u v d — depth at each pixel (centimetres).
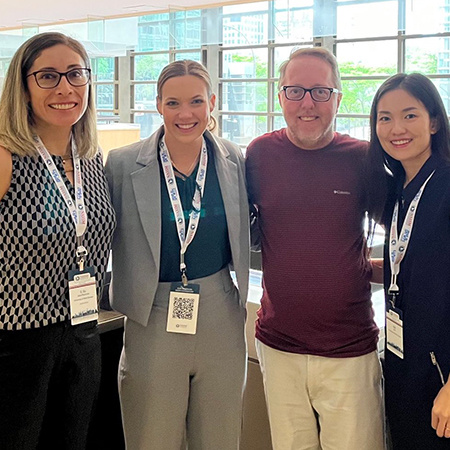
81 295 169
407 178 180
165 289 186
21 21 690
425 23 432
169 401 187
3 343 161
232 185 192
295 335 190
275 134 201
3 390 162
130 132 541
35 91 163
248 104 848
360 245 192
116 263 190
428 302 168
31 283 161
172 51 955
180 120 179
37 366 162
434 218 167
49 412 174
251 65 825
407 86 170
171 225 185
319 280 186
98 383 180
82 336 172
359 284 190
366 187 187
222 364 191
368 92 629
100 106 1116
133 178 186
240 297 196
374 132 181
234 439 198
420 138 170
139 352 187
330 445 194
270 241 192
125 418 194
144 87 1065
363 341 190
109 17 602
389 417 182
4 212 159
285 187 191
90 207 173
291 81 189
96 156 184
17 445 164
